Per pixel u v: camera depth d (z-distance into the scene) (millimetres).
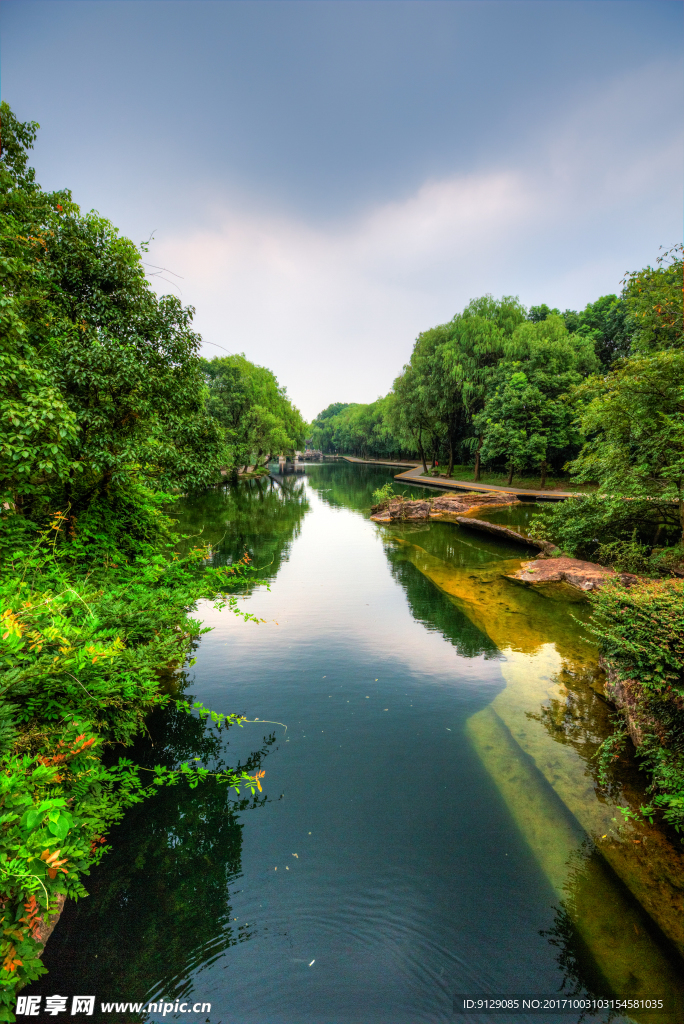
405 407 50500
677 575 12055
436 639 9883
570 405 35844
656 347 20578
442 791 5309
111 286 11555
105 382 8930
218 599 12570
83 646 4137
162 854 4406
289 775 5562
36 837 2768
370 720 6773
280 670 8391
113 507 10039
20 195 10648
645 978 3371
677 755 5277
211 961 3447
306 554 18484
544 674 8227
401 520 27094
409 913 3855
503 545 20188
